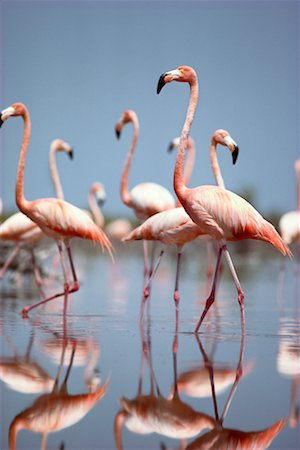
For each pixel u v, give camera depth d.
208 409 7.21
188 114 12.20
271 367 9.02
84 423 6.79
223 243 11.91
